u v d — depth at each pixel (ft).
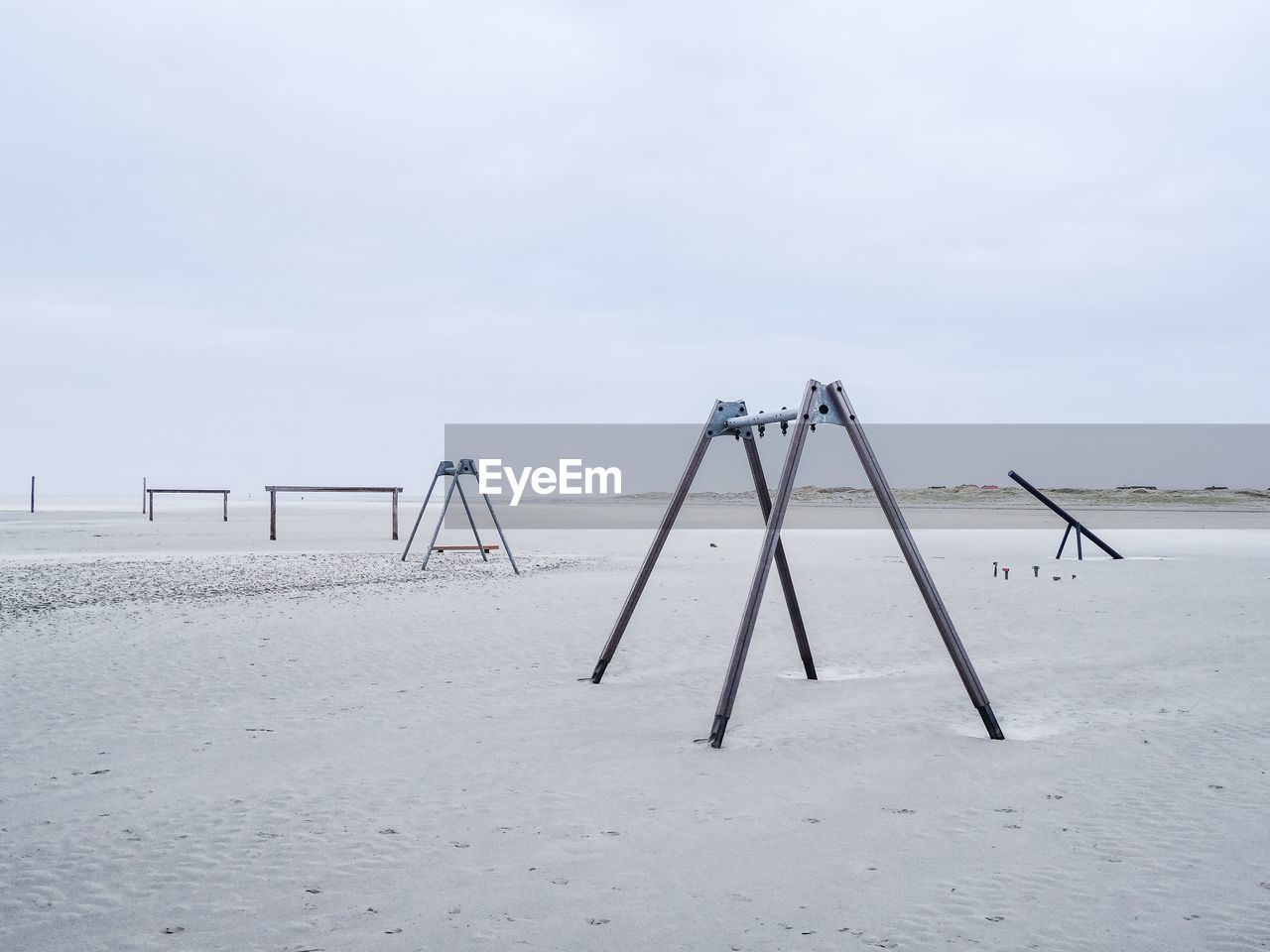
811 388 22.97
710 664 31.53
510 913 12.71
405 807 17.08
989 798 17.60
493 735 22.26
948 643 22.33
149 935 12.10
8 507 265.95
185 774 19.19
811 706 25.45
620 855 14.79
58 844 15.31
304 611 44.06
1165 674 29.68
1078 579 59.47
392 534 115.24
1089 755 20.54
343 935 12.09
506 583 56.90
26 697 26.27
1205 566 69.21
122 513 206.18
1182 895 13.24
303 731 22.62
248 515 200.23
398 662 31.58
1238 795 17.66
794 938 11.99
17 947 11.79
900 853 14.88
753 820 16.39
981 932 12.14
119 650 33.73
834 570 65.72
